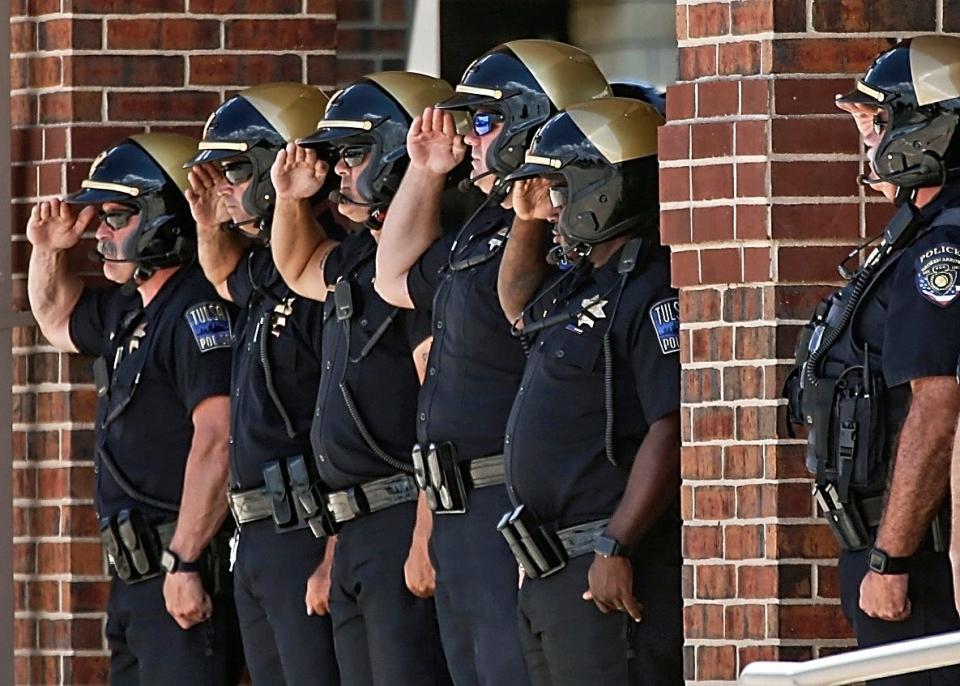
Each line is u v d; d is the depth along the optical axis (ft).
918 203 74.69
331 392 97.09
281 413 101.55
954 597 68.28
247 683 114.21
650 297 83.97
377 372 96.27
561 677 84.69
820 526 82.23
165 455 106.83
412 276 94.38
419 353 95.50
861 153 82.48
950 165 73.72
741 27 83.15
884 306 73.15
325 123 98.63
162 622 106.93
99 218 113.09
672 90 84.43
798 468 82.17
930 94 73.61
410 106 98.07
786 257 82.48
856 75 82.53
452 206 105.70
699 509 83.35
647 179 85.61
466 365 89.81
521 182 86.33
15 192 116.06
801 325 82.43
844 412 73.20
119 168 108.27
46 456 115.96
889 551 71.41
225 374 105.50
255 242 106.22
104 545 108.06
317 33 115.96
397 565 95.86
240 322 104.68
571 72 92.17
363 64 121.39
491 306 89.15
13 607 115.65
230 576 107.04
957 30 82.74
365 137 97.76
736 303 82.89
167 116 115.03
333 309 98.27
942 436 70.49
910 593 71.72
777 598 82.07
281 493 100.89
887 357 71.36
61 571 115.44
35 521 116.16
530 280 87.35
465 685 90.79
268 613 102.06
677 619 85.15
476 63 92.94
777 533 82.07
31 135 115.75
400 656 95.66
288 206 100.37
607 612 83.30
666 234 84.12
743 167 82.69
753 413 82.43
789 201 82.43
